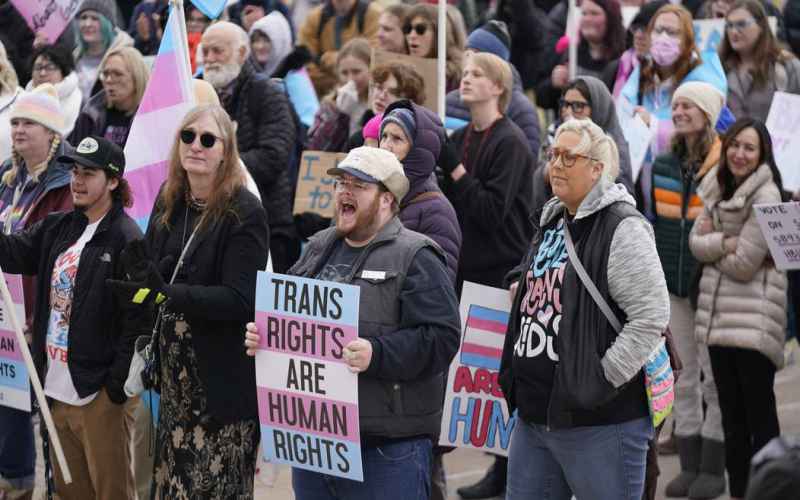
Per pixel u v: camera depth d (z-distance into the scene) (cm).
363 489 1399
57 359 1642
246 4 2989
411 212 1681
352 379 1351
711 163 1998
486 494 2009
